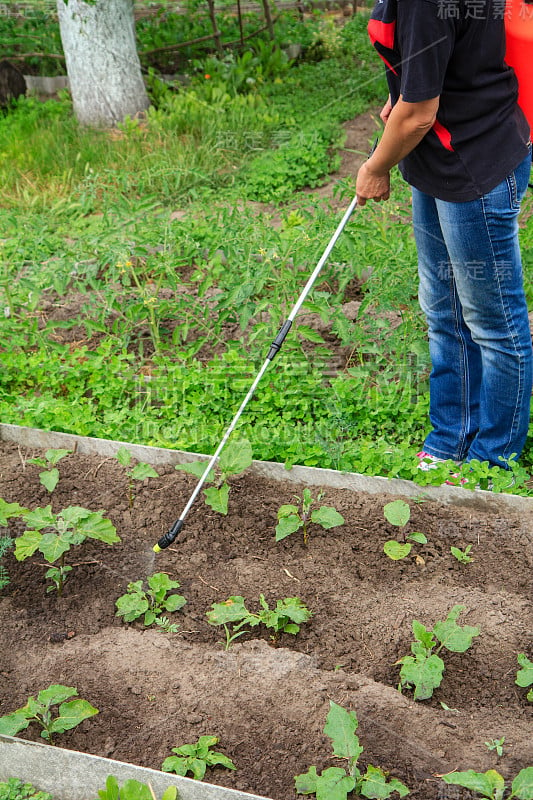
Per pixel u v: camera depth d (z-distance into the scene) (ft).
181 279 20.38
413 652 9.98
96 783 8.79
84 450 14.10
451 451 13.64
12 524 12.46
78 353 16.24
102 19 31.55
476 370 13.19
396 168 22.25
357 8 50.34
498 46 10.22
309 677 9.81
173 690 9.75
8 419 14.67
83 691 9.77
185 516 11.66
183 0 48.55
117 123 31.81
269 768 8.86
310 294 16.35
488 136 10.66
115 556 11.88
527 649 10.25
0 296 18.93
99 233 19.85
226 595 11.23
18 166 27.55
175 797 8.45
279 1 50.37
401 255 16.85
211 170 26.53
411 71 9.84
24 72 39.73
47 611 11.06
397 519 11.88
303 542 12.11
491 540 11.95
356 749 8.54
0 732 8.91
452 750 8.95
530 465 13.67
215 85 34.76
